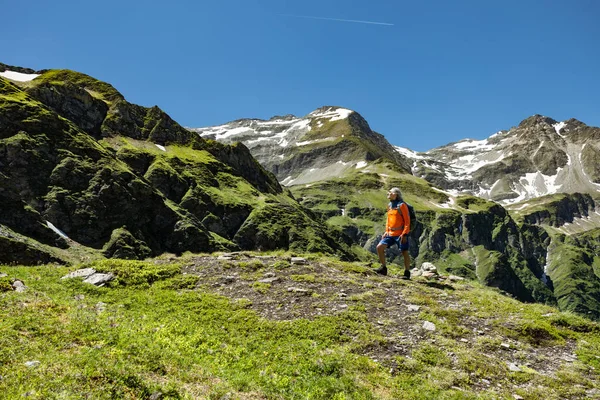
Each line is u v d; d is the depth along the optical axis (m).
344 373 11.32
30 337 10.69
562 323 15.08
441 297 17.34
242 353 12.38
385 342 13.15
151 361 10.33
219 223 183.62
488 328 14.50
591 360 12.73
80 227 133.12
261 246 185.38
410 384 11.12
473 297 17.62
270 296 16.59
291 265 20.42
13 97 155.25
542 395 10.73
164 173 182.38
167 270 19.23
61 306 13.70
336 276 19.12
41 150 141.12
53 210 130.12
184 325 13.95
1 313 12.02
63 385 8.26
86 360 9.46
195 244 158.38
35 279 17.59
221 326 14.25
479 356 12.45
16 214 119.31
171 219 161.25
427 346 12.91
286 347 12.85
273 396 9.90
